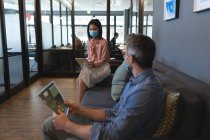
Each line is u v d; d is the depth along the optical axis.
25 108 3.68
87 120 1.71
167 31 3.08
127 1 8.70
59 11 7.40
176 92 1.42
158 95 1.22
